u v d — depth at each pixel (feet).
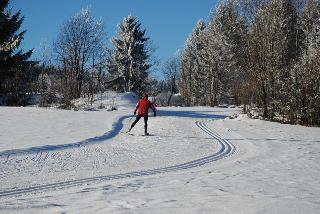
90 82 199.00
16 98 159.94
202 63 236.84
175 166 42.93
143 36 230.68
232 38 202.18
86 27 200.54
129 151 52.60
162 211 22.90
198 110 136.56
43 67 179.93
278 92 100.01
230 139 67.72
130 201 25.71
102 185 31.83
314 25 175.83
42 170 38.55
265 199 25.75
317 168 42.60
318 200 25.76
